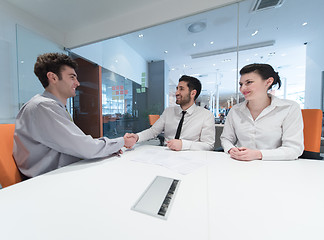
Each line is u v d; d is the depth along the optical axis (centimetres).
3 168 60
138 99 501
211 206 36
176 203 37
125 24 282
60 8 260
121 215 33
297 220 31
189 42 377
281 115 93
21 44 250
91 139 73
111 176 54
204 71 505
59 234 27
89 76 391
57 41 321
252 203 37
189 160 73
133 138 101
